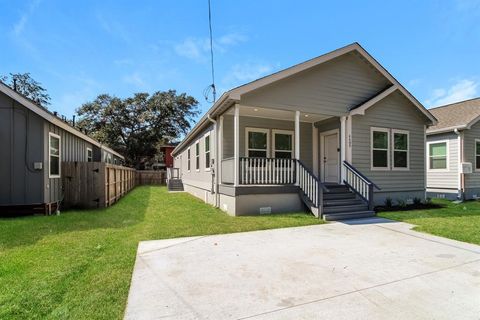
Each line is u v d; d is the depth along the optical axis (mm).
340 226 6805
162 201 11828
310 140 11352
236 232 6148
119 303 2916
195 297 3064
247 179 8352
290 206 8711
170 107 34719
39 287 3201
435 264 4109
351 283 3426
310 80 9312
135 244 5152
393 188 10633
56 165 9406
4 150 8133
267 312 2742
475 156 12906
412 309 2797
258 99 8570
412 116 11133
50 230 6121
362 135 10156
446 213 8602
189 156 16750
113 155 21469
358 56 10023
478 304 2900
